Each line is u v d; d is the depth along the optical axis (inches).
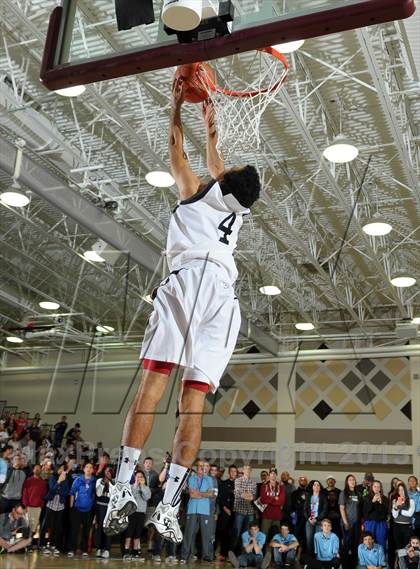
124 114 393.7
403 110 370.6
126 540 410.3
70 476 440.8
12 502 432.1
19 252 479.2
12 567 338.0
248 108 186.7
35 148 409.7
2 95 359.9
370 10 67.5
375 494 427.8
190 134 394.3
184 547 408.8
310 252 502.3
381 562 400.5
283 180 450.3
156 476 431.2
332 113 391.2
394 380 578.2
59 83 81.2
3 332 585.9
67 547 422.9
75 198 365.7
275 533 442.3
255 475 501.7
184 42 74.7
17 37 343.3
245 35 72.2
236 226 77.6
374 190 461.4
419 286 589.3
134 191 480.4
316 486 442.9
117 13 78.6
